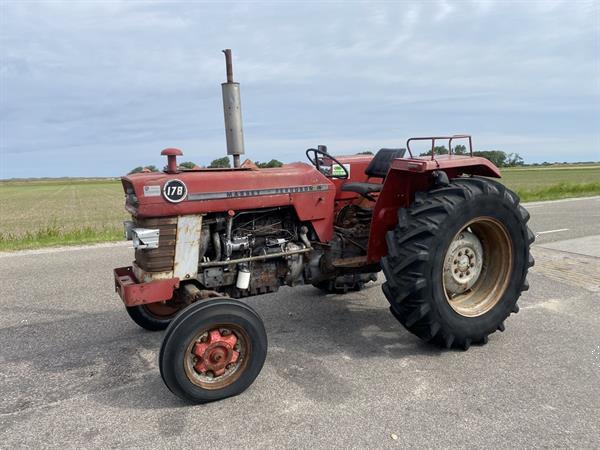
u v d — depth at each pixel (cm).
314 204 382
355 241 420
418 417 277
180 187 321
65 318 465
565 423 270
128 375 344
